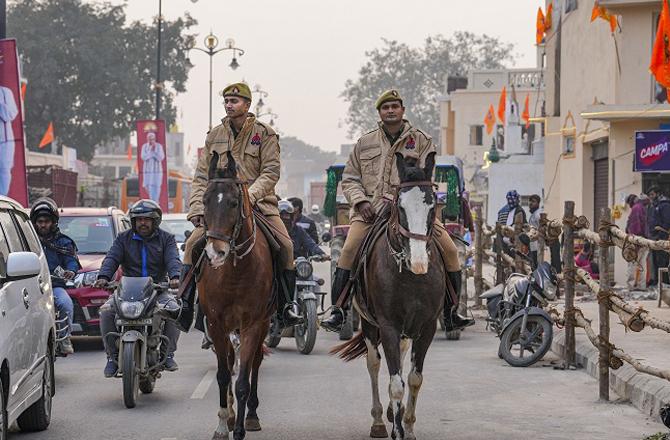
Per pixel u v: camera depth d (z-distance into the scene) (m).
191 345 18.62
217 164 10.11
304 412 11.75
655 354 14.55
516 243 19.78
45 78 74.94
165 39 79.12
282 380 14.12
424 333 9.92
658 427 10.95
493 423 11.12
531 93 70.12
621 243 12.50
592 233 13.85
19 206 11.58
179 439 10.35
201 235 10.90
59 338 13.73
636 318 11.94
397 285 9.55
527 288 16.14
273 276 10.80
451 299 10.55
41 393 10.49
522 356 15.60
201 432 10.69
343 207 21.25
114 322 12.50
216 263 9.35
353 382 13.95
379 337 10.61
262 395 12.90
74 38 76.75
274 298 10.85
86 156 80.75
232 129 11.12
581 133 32.69
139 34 79.12
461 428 10.87
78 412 11.87
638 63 28.16
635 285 25.64
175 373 14.93
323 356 16.80
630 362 12.09
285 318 11.19
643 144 26.61
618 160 28.36
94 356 16.84
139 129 41.31
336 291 10.96
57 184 50.78
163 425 11.08
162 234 13.40
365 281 10.13
